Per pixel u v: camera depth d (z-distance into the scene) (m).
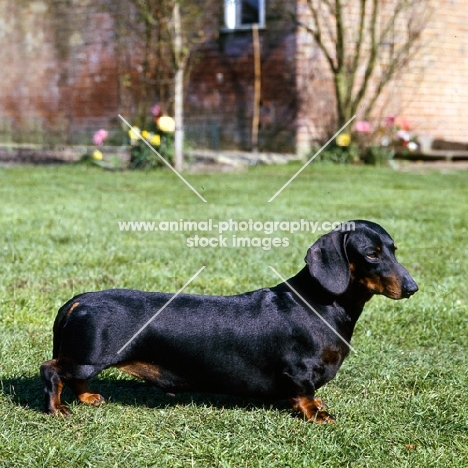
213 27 9.19
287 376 2.23
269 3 8.95
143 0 7.77
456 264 3.69
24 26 10.68
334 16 8.70
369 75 8.57
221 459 2.06
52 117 10.63
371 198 5.99
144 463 2.04
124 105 9.96
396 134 8.95
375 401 2.35
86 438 2.13
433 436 2.18
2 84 11.01
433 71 9.72
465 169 8.62
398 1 9.26
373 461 2.07
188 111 9.51
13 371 2.48
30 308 2.98
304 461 2.05
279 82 9.03
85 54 10.22
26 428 2.16
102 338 2.19
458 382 2.47
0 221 4.61
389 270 2.22
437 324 2.91
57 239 4.07
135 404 2.32
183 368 2.23
